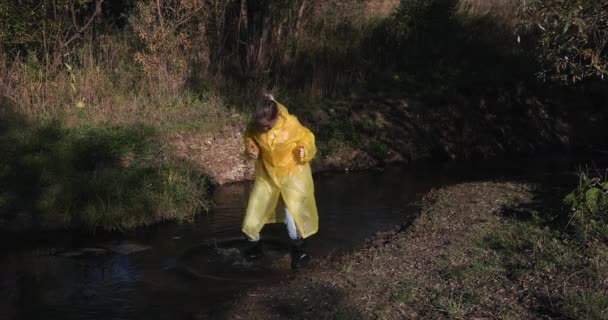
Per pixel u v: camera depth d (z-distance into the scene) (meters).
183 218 8.73
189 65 13.02
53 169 9.13
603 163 12.26
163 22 12.41
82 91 11.45
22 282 6.57
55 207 8.51
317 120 12.98
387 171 11.84
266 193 6.86
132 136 10.27
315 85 13.95
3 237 8.04
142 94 12.08
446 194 8.78
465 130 13.71
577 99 15.07
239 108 12.63
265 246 7.45
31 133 9.83
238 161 11.05
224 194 10.02
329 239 7.70
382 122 13.28
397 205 9.27
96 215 8.38
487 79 15.10
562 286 5.28
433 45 16.08
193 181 9.52
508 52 16.05
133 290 6.30
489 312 5.05
